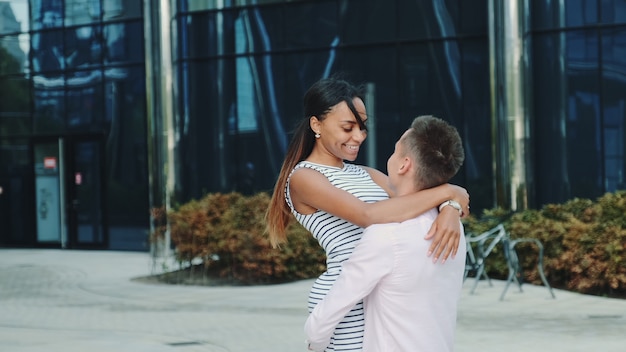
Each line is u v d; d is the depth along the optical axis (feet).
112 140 68.54
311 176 10.19
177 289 42.86
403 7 58.44
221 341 27.99
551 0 54.60
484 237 38.27
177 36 63.10
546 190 54.85
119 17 68.03
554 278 40.01
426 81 57.93
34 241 71.92
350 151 10.33
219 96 63.52
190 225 45.68
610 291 36.94
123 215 67.92
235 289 42.47
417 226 9.40
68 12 70.23
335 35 60.29
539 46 54.95
